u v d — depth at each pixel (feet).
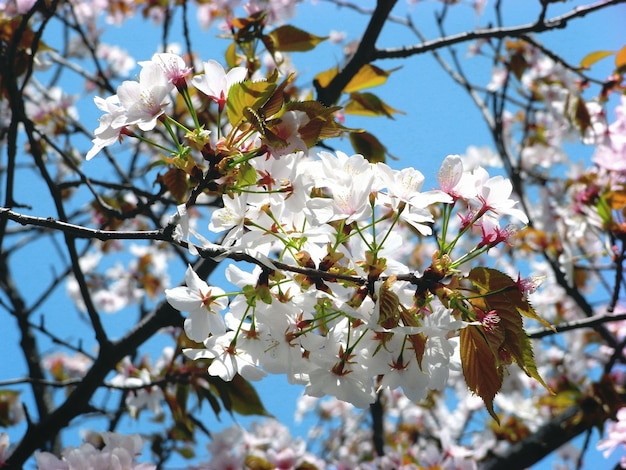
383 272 1.55
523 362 1.53
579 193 3.33
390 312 1.48
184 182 2.21
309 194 1.60
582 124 3.31
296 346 1.59
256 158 1.58
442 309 1.52
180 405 2.81
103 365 2.67
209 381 2.67
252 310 1.60
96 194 2.56
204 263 2.72
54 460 2.02
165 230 1.53
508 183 1.63
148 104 1.56
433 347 1.57
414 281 1.54
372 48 2.88
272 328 1.58
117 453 2.05
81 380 2.70
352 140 2.75
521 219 1.61
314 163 1.61
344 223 1.55
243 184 1.52
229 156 1.51
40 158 2.45
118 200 3.06
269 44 2.67
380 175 1.57
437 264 1.55
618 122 3.34
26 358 3.30
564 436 3.44
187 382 2.72
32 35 2.86
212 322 1.61
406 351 1.58
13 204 2.42
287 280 1.56
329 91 2.84
